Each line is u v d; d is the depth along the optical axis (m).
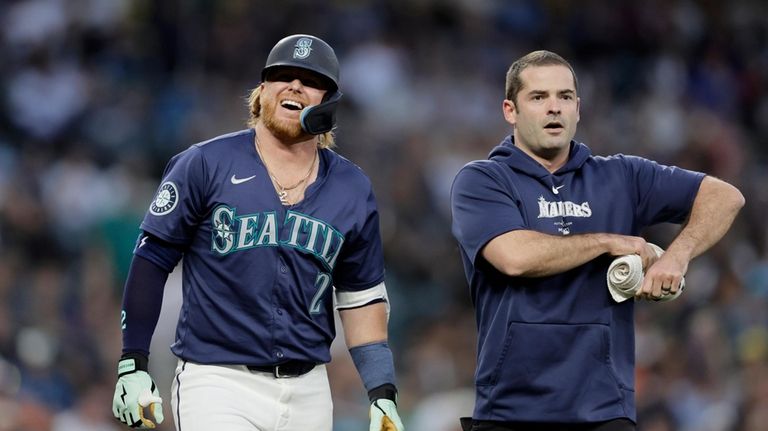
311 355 19.14
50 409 35.22
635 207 20.30
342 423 36.78
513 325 19.33
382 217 52.28
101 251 45.75
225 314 18.83
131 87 57.75
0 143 53.75
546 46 70.00
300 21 63.16
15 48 57.53
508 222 19.45
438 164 57.47
